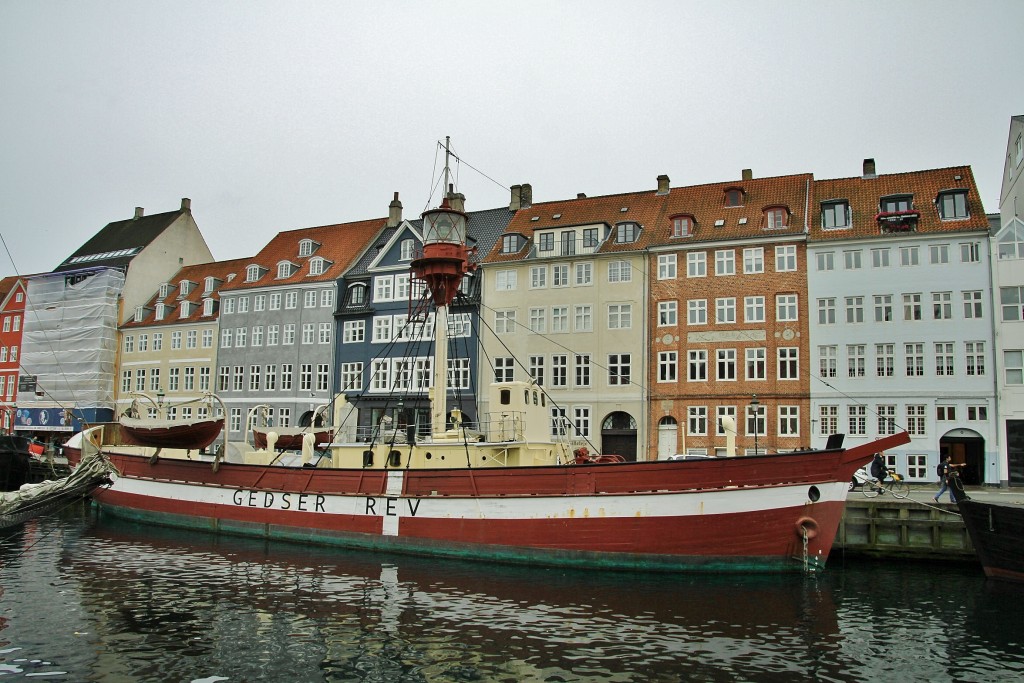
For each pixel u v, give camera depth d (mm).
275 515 26156
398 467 25000
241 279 56000
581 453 25516
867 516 25172
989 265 35688
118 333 60938
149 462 29875
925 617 17281
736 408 39000
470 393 44500
